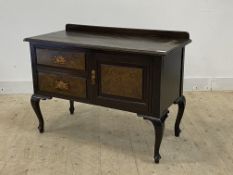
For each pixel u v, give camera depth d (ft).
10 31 11.41
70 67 7.81
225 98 11.31
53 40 7.89
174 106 10.66
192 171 7.23
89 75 7.63
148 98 7.10
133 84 7.16
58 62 7.94
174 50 7.32
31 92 11.94
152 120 7.19
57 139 8.65
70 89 8.02
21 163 7.55
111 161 7.63
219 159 7.67
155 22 11.40
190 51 11.66
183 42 7.63
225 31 11.44
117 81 7.32
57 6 11.23
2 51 11.60
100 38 8.20
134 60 6.98
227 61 11.76
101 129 9.20
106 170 7.28
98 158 7.75
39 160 7.68
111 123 9.57
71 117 9.96
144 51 6.74
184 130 9.06
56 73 8.07
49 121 9.68
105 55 7.26
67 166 7.44
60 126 9.37
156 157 7.47
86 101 7.89
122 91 7.34
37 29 11.45
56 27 11.46
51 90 8.32
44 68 8.21
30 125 9.43
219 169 7.29
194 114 10.07
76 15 11.34
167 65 7.12
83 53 7.52
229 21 11.34
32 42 8.12
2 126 9.36
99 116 10.03
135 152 8.01
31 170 7.29
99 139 8.64
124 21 11.40
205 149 8.10
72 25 9.34
